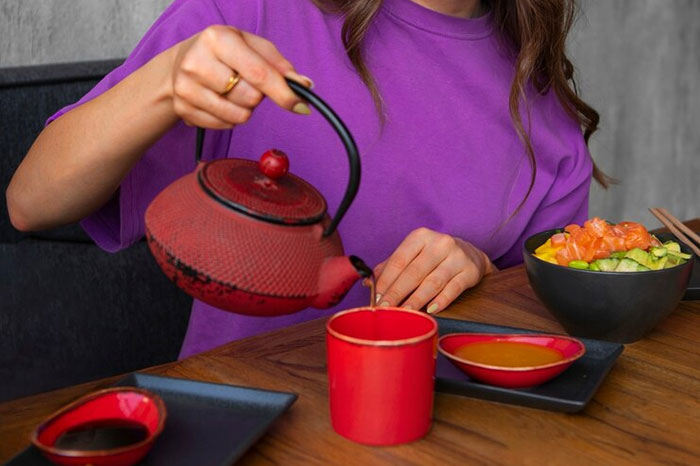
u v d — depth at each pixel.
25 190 1.18
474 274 1.27
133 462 0.75
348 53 1.45
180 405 0.89
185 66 0.87
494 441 0.85
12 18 2.26
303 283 0.83
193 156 1.38
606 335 1.10
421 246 1.28
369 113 1.48
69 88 1.97
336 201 1.49
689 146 4.47
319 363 1.03
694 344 1.11
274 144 1.46
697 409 0.93
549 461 0.82
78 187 1.13
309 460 0.81
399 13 1.52
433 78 1.53
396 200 1.52
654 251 1.12
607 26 3.98
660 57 4.27
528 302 1.26
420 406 0.83
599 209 4.19
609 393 0.96
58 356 2.00
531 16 1.54
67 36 2.38
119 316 2.09
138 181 1.28
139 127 1.05
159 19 1.43
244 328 1.50
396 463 0.81
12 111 1.89
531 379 0.92
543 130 1.64
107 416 0.81
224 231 0.81
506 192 1.59
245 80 0.87
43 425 0.77
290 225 0.83
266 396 0.89
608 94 4.08
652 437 0.87
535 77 1.63
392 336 0.89
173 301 2.19
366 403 0.82
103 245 1.31
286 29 1.46
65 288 2.01
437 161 1.53
